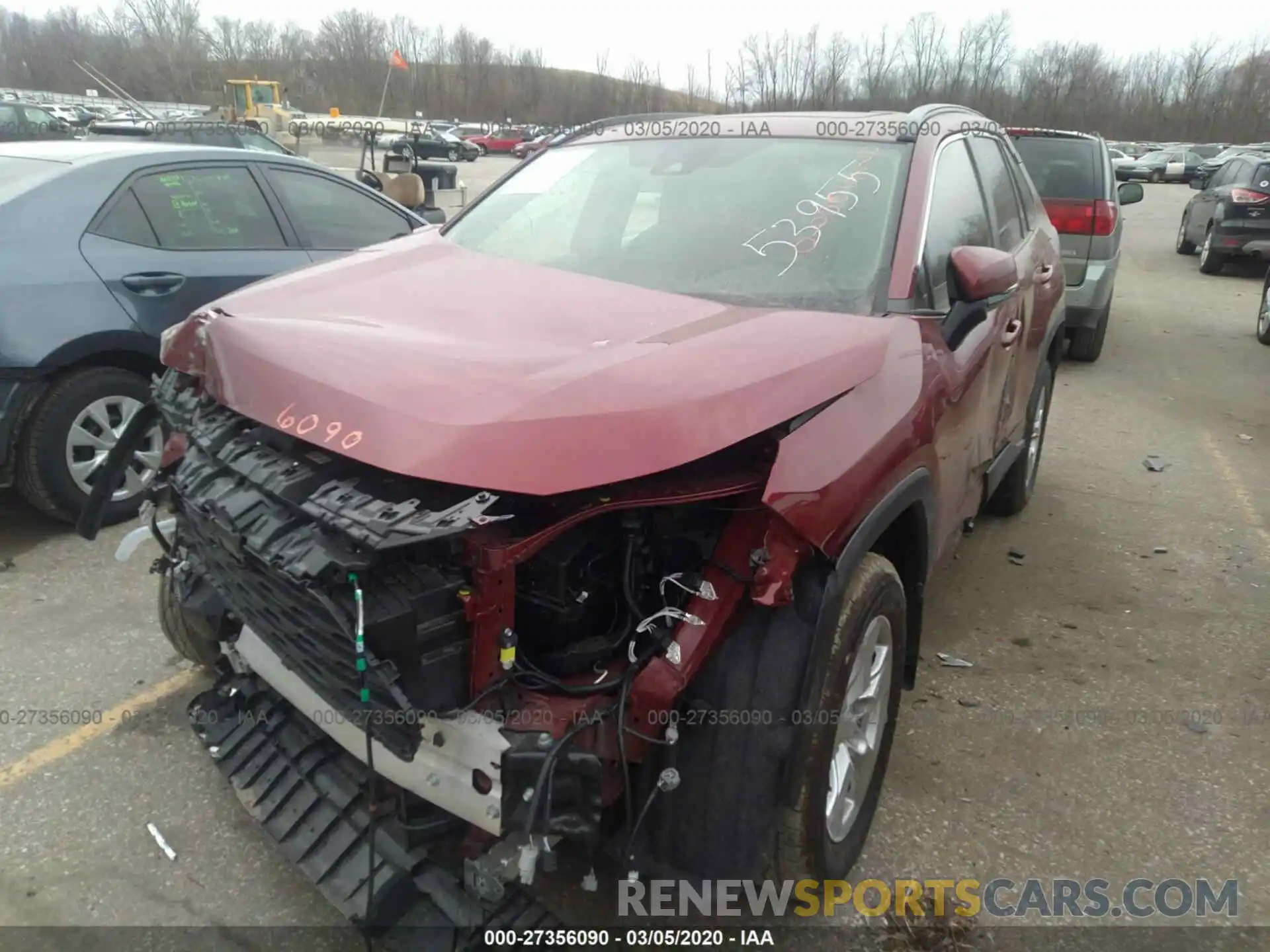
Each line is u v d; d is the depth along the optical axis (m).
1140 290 13.62
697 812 2.21
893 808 3.03
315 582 1.86
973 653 3.96
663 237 3.13
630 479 1.93
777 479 2.08
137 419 2.98
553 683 2.04
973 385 3.13
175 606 3.09
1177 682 3.79
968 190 3.66
